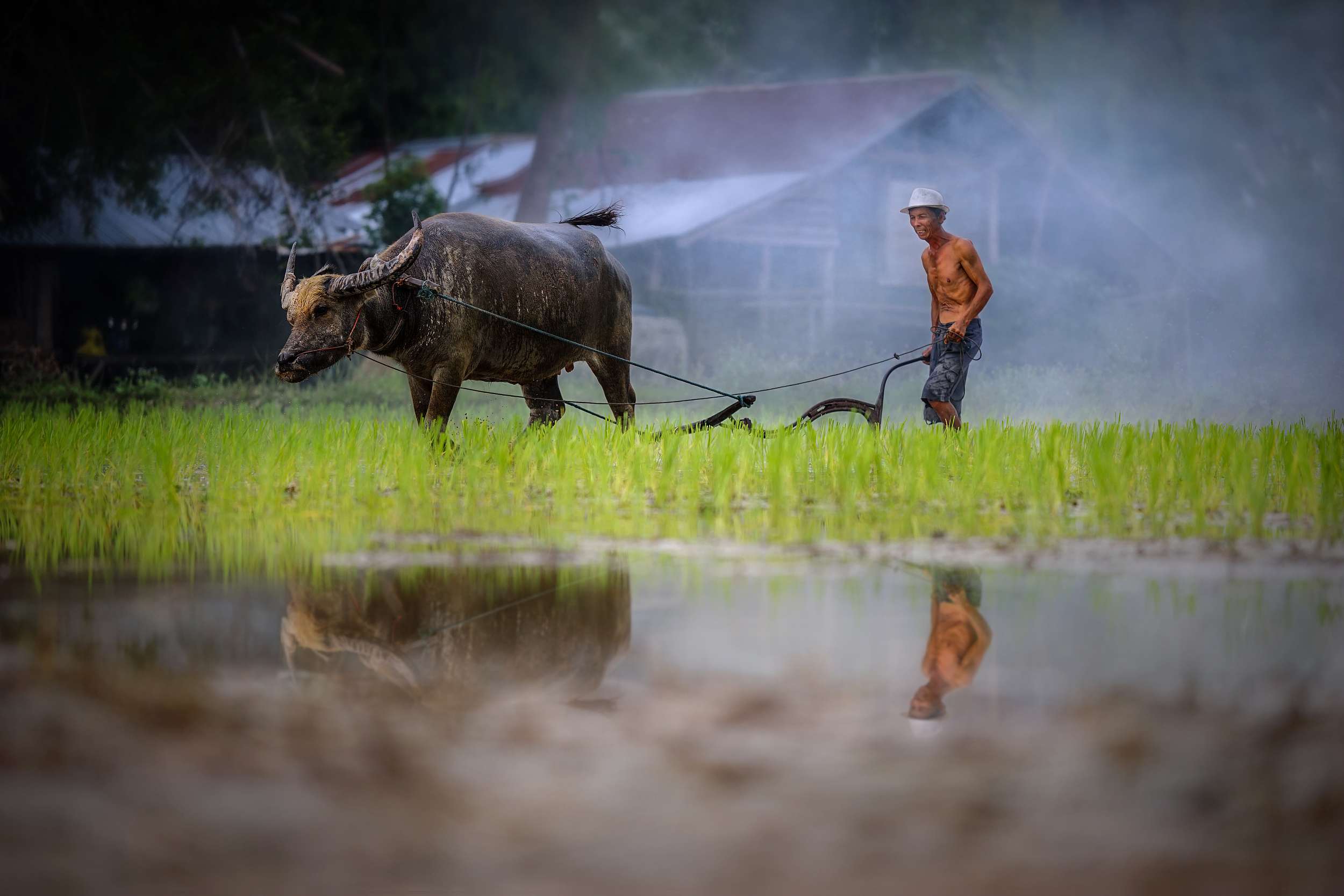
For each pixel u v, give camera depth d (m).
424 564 19.17
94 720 10.81
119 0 76.00
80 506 26.02
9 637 14.10
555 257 34.91
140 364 88.88
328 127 85.00
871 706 11.38
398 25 93.75
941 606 15.93
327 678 12.41
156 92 76.94
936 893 7.61
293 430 31.38
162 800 9.02
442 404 32.53
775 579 18.05
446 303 32.03
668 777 9.50
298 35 84.94
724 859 8.06
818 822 8.69
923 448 27.34
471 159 112.69
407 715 11.09
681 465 28.39
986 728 10.73
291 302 31.30
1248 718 10.99
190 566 19.03
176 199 91.19
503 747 10.23
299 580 17.81
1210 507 25.16
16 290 86.56
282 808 8.86
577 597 16.66
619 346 37.69
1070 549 20.52
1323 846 8.29
